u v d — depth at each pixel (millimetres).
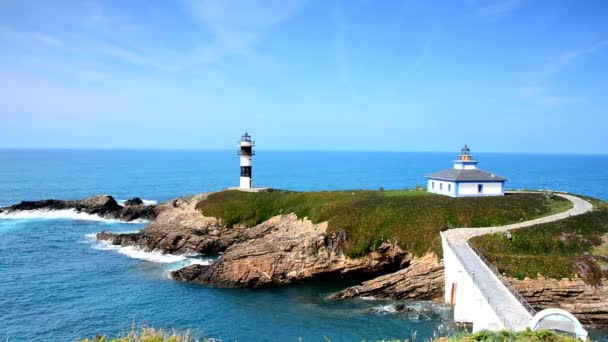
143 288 50750
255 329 39500
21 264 59812
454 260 42938
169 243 67688
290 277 53000
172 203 95938
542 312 25328
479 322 35750
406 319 40906
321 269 53250
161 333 20938
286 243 54062
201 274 53625
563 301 40531
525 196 63906
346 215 57562
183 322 41188
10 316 42000
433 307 43969
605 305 39438
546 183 166500
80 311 43562
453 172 68000
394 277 46906
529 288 40625
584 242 46219
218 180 185000
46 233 80250
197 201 81000
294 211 66000
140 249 68875
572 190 142750
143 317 42344
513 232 48312
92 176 198500
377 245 52750
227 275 52312
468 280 38719
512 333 22625
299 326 39969
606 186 156625
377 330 38750
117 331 39000
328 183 170750
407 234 52500
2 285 51000
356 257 52625
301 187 156125
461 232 50719
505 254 44531
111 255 65375
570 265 42094
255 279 52188
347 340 36938
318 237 54344
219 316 42594
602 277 40875
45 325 40094
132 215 94125
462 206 57625
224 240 69438
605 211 56594
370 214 57031
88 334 38312
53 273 56000
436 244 48875
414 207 57938
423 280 46656
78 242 73500
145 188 154125
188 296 48281
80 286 51156
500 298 34844
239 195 79625
